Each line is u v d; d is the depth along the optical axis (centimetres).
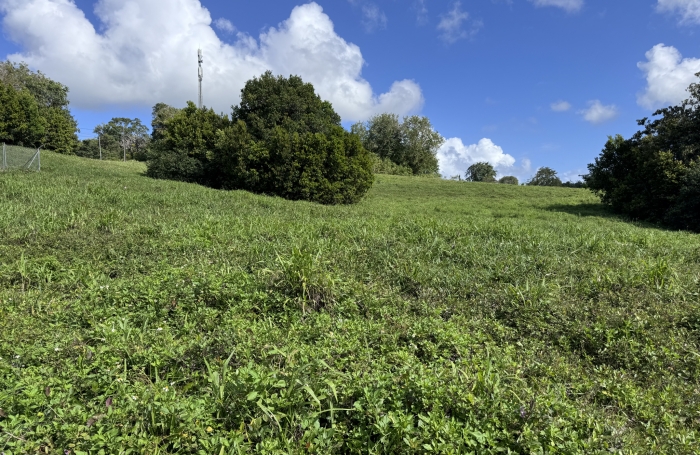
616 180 1961
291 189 1931
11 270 516
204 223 833
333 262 613
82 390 279
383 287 532
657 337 404
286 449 230
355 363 326
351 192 1981
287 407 256
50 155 2620
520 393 289
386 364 330
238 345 340
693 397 316
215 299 462
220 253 638
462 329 416
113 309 419
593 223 1409
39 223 728
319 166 1934
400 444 238
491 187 3431
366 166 2112
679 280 554
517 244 772
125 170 2495
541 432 243
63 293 474
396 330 406
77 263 568
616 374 349
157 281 480
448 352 368
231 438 229
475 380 295
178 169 2211
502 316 479
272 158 1975
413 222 949
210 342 353
